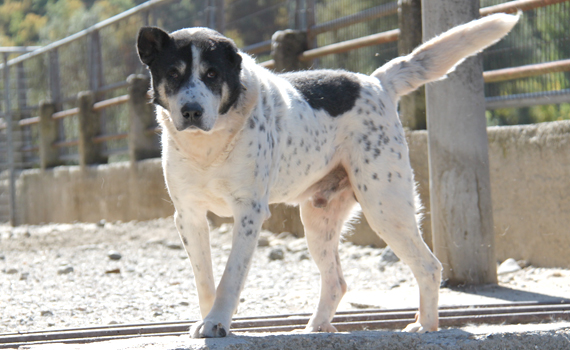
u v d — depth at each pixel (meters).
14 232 15.28
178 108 3.65
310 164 4.47
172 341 3.34
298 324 4.91
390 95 4.89
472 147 6.51
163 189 13.59
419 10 8.32
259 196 3.96
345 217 4.93
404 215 4.54
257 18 11.62
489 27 4.90
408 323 4.84
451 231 6.56
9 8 44.91
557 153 7.12
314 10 10.53
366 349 3.54
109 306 6.04
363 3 9.84
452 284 6.57
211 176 3.88
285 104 4.28
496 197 7.77
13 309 5.94
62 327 5.19
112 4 31.20
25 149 21.23
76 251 10.48
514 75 7.74
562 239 7.08
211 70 3.73
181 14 13.23
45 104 19.30
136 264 8.87
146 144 14.76
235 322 4.84
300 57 10.55
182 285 7.18
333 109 4.58
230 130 3.83
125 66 15.56
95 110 16.91
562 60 7.33
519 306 5.29
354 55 9.87
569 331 3.82
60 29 35.53
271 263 8.52
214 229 11.92
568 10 7.29
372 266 7.92
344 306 5.89
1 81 22.53
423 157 8.30
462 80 6.49
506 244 7.69
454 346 3.56
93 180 16.47
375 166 4.56
